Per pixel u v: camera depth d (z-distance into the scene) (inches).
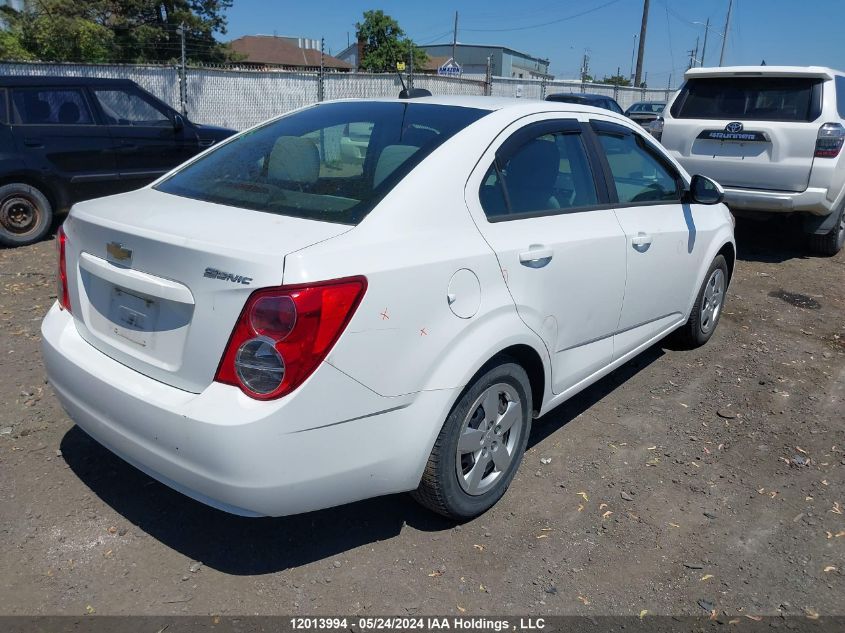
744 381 189.6
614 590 110.7
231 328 94.1
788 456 152.4
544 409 138.2
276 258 92.9
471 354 111.0
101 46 1067.9
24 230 304.7
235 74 592.7
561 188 140.3
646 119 742.5
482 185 120.6
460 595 108.3
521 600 107.8
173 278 99.7
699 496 136.4
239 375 94.2
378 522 124.4
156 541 117.3
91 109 317.7
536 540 121.5
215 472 94.7
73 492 128.6
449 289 108.4
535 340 126.1
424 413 107.0
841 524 129.3
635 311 162.4
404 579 111.0
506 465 128.3
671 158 180.9
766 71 297.9
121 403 104.3
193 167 137.6
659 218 167.5
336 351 95.3
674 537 123.9
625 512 130.3
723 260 207.9
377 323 98.9
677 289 181.3
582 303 139.7
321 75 628.4
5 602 102.9
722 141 308.0
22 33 1035.3
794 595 111.2
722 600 109.5
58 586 106.5
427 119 129.1
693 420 167.2
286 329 92.0
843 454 154.0
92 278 115.3
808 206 294.4
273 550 116.3
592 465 145.7
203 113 587.2
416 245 106.0
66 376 115.4
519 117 133.0
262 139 138.7
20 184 299.7
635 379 189.0
